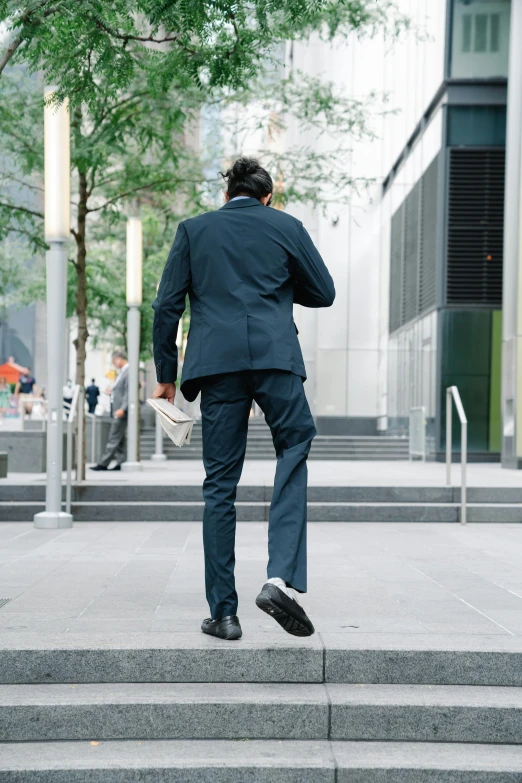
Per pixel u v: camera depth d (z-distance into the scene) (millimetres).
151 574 5570
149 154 11562
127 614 4270
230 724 3291
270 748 3207
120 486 9102
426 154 19422
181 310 3723
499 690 3482
